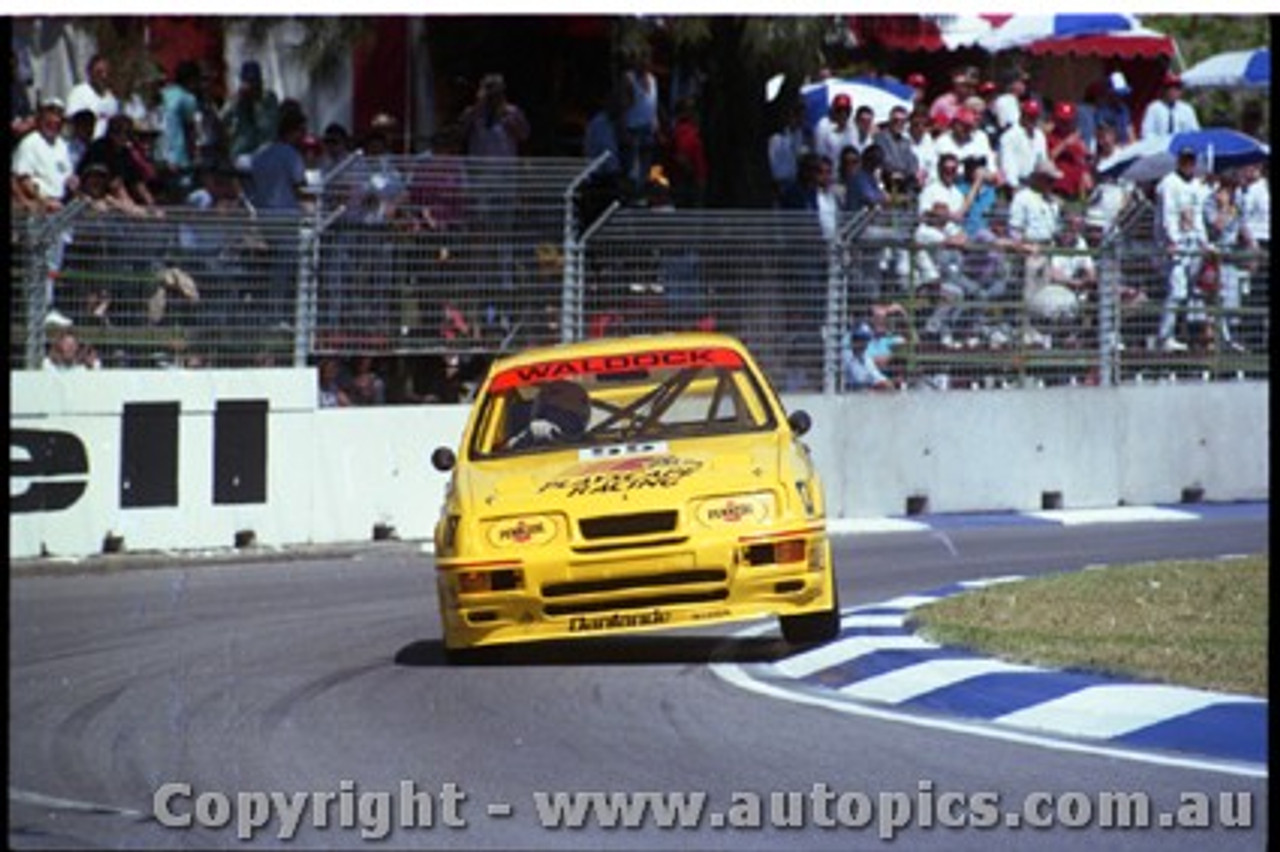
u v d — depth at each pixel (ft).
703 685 99.04
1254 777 77.61
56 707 95.50
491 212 174.29
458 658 107.14
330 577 149.69
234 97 189.78
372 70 202.28
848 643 106.63
